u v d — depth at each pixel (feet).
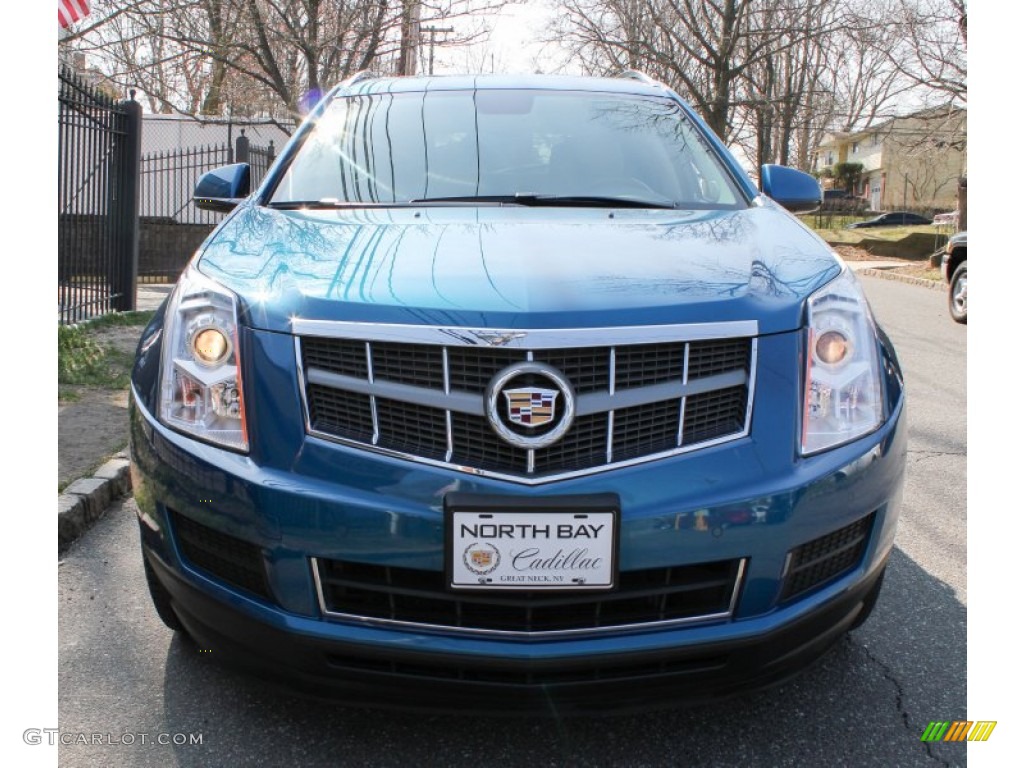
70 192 25.04
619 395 6.41
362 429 6.53
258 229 8.50
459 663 6.27
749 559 6.47
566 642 6.29
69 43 37.11
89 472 12.85
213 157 52.60
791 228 8.83
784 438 6.64
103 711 7.70
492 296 6.57
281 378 6.64
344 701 6.61
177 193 51.96
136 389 7.50
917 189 182.60
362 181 9.99
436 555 6.28
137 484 7.34
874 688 8.16
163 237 43.29
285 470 6.51
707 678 6.53
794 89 104.94
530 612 6.29
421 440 6.45
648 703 6.50
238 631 6.75
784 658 6.72
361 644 6.33
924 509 12.98
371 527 6.30
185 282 7.52
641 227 8.47
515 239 7.81
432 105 11.34
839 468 6.73
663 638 6.35
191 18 39.06
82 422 15.55
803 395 6.78
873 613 9.68
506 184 9.93
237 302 6.97
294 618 6.49
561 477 6.29
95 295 26.96
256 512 6.48
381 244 7.75
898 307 38.11
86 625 9.19
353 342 6.56
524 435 6.26
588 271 7.02
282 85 38.19
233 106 54.60
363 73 13.04
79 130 25.61
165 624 8.77
